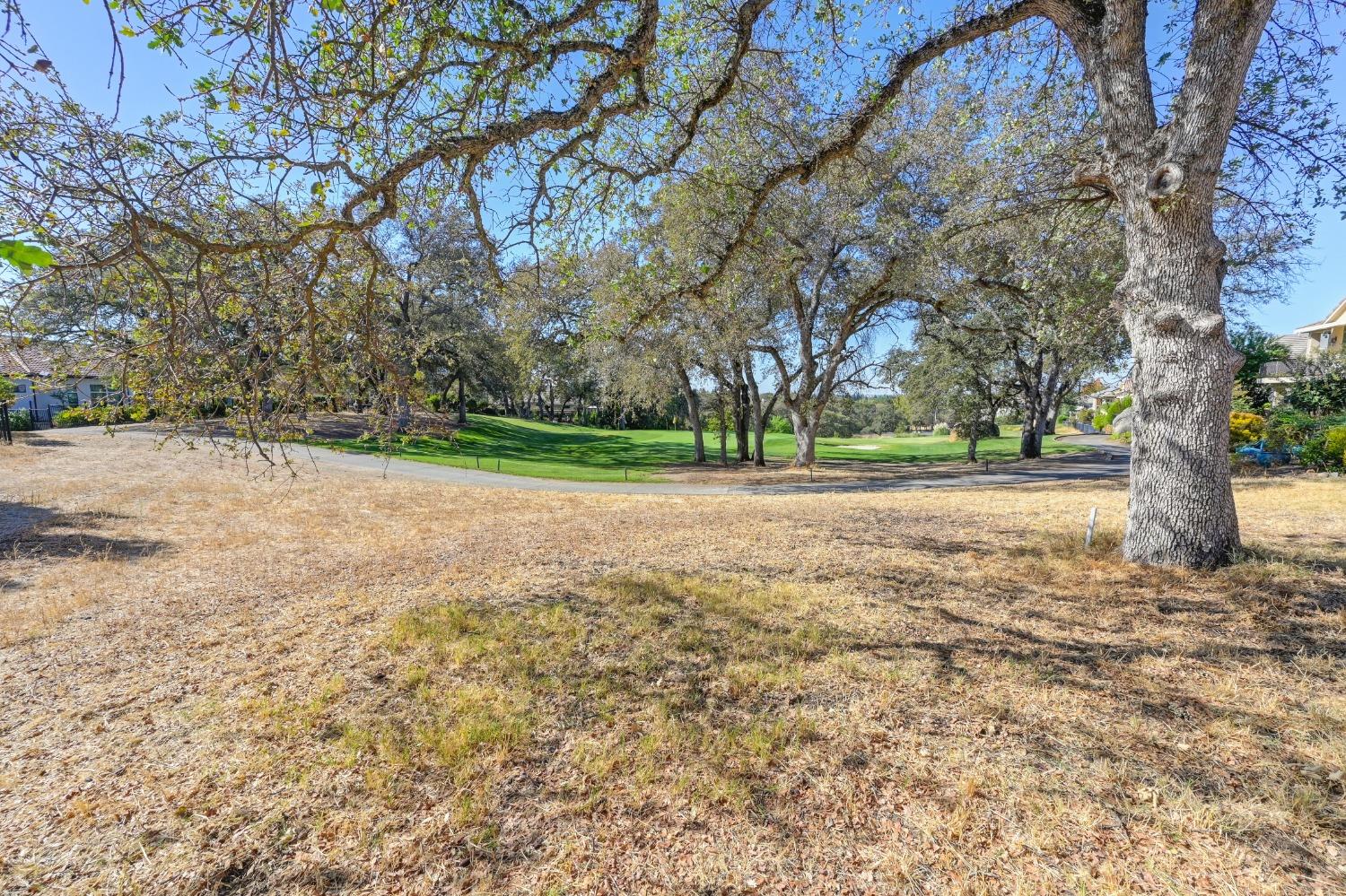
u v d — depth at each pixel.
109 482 15.09
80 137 3.22
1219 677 3.70
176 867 2.46
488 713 3.59
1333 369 17.48
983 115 9.23
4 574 7.39
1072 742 3.12
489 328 32.69
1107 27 5.81
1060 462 26.28
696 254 11.60
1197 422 5.77
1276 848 2.34
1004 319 19.53
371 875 2.40
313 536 9.73
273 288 4.53
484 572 6.90
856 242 17.42
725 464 30.61
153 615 5.69
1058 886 2.23
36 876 2.41
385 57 4.11
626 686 3.92
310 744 3.33
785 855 2.46
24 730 3.58
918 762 3.02
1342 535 6.75
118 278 3.76
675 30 6.17
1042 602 5.25
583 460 32.72
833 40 6.72
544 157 5.93
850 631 4.78
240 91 3.43
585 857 2.48
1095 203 8.56
